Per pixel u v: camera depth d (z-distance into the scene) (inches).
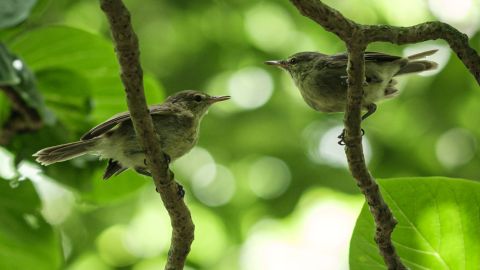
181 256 264.4
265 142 634.8
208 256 625.9
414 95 605.9
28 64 362.0
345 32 221.1
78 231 610.2
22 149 358.6
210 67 639.8
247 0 640.4
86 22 629.9
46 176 363.6
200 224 630.5
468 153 604.4
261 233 630.5
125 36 208.7
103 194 391.9
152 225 633.0
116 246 625.0
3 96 350.6
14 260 366.3
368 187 238.7
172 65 637.9
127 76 219.8
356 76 230.5
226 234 626.2
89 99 366.9
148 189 630.5
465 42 236.4
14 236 362.3
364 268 251.4
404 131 617.3
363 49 225.9
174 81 629.6
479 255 240.2
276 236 643.5
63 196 605.9
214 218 628.4
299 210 636.7
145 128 234.2
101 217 617.0
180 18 647.1
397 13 617.0
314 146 628.7
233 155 636.7
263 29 653.3
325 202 633.0
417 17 614.5
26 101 341.7
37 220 363.6
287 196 615.8
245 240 625.6
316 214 635.5
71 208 608.4
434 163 607.2
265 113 636.1
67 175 365.7
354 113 235.8
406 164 609.0
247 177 633.6
